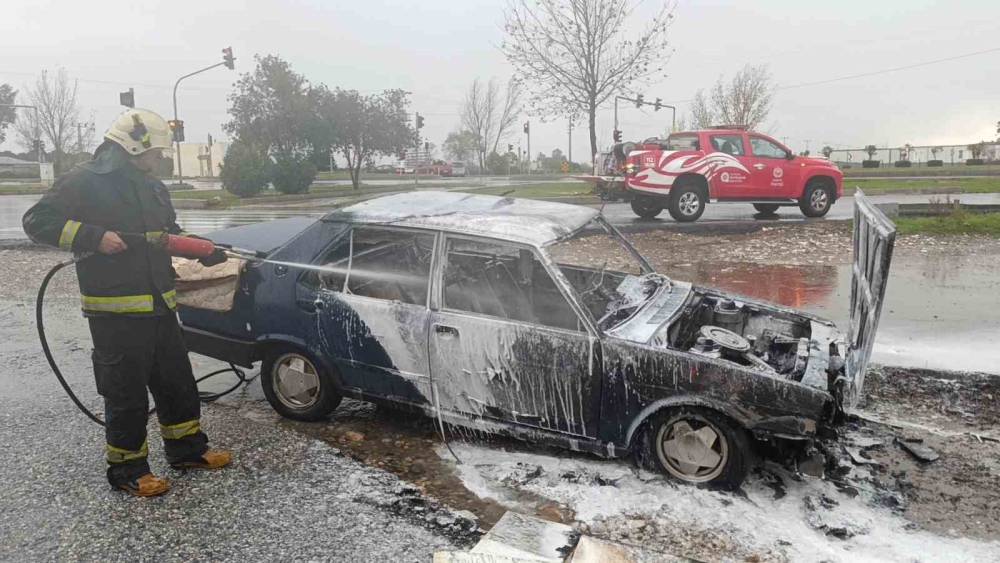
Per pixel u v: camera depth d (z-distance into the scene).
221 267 4.73
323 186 37.69
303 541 3.33
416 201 4.98
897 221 13.28
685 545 3.35
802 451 3.77
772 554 3.29
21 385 5.49
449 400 4.27
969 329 6.71
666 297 4.67
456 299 4.34
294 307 4.59
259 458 4.20
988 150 54.94
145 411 3.76
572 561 3.04
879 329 6.77
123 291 3.57
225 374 5.89
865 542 3.40
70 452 4.24
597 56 23.41
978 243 11.62
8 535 3.36
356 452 4.38
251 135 35.00
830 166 15.14
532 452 4.35
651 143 15.53
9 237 14.76
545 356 4.00
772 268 9.79
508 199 5.24
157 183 3.78
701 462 3.89
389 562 3.18
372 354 4.42
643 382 3.85
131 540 3.33
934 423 4.84
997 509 3.73
